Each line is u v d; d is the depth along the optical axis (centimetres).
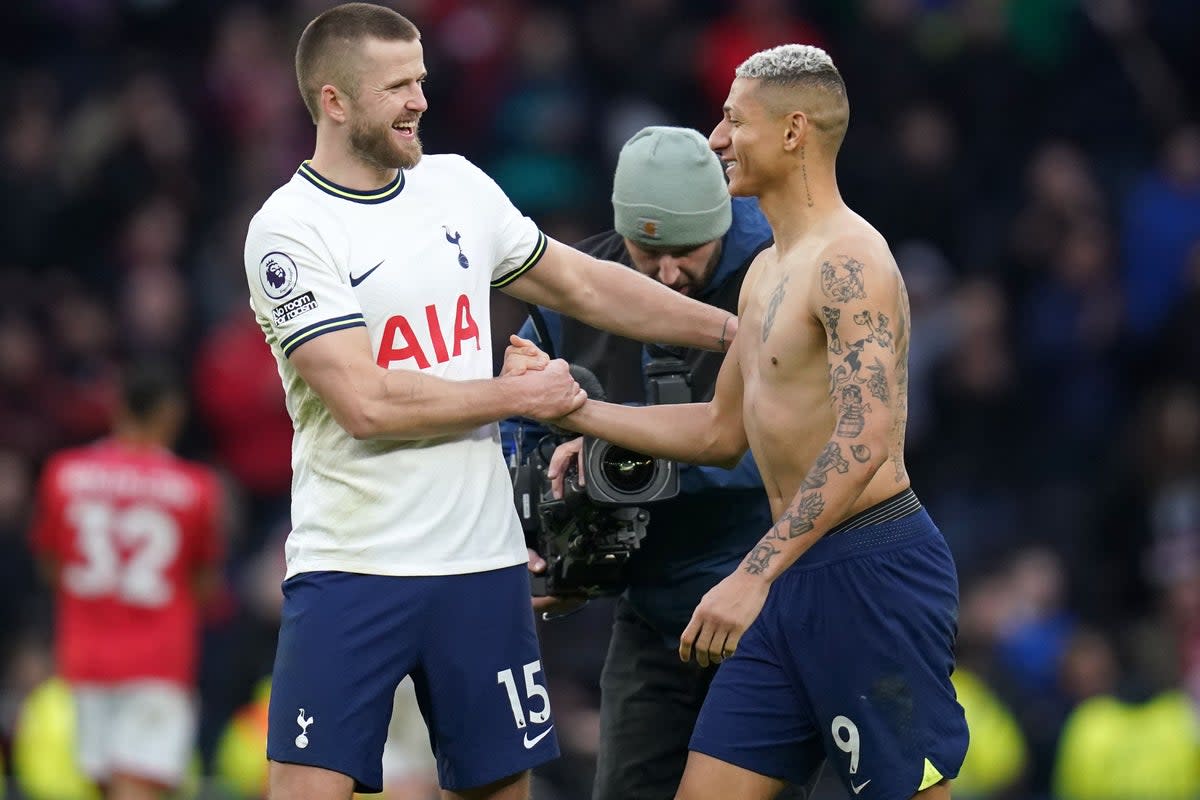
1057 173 4191
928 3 4453
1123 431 4041
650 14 4381
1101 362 4066
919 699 1580
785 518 1507
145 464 2988
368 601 1582
